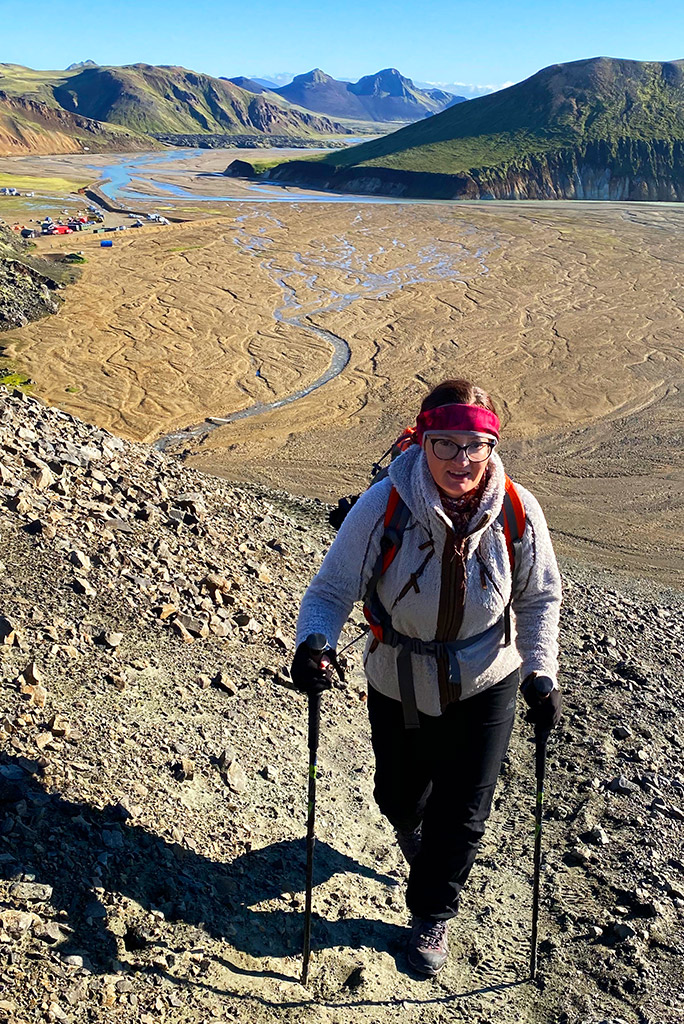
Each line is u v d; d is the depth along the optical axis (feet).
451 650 10.37
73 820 11.50
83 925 10.26
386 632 10.52
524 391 118.01
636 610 31.65
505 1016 11.25
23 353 128.36
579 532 61.82
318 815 14.24
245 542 24.43
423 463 10.07
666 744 19.29
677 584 49.34
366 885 13.32
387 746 11.37
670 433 98.84
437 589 10.08
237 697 15.96
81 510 20.51
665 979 12.23
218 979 10.27
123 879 11.11
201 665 16.42
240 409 110.22
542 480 79.66
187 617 17.61
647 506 70.08
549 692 10.46
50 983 9.29
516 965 12.37
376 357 134.00
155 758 13.39
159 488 25.32
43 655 14.53
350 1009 10.63
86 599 16.74
